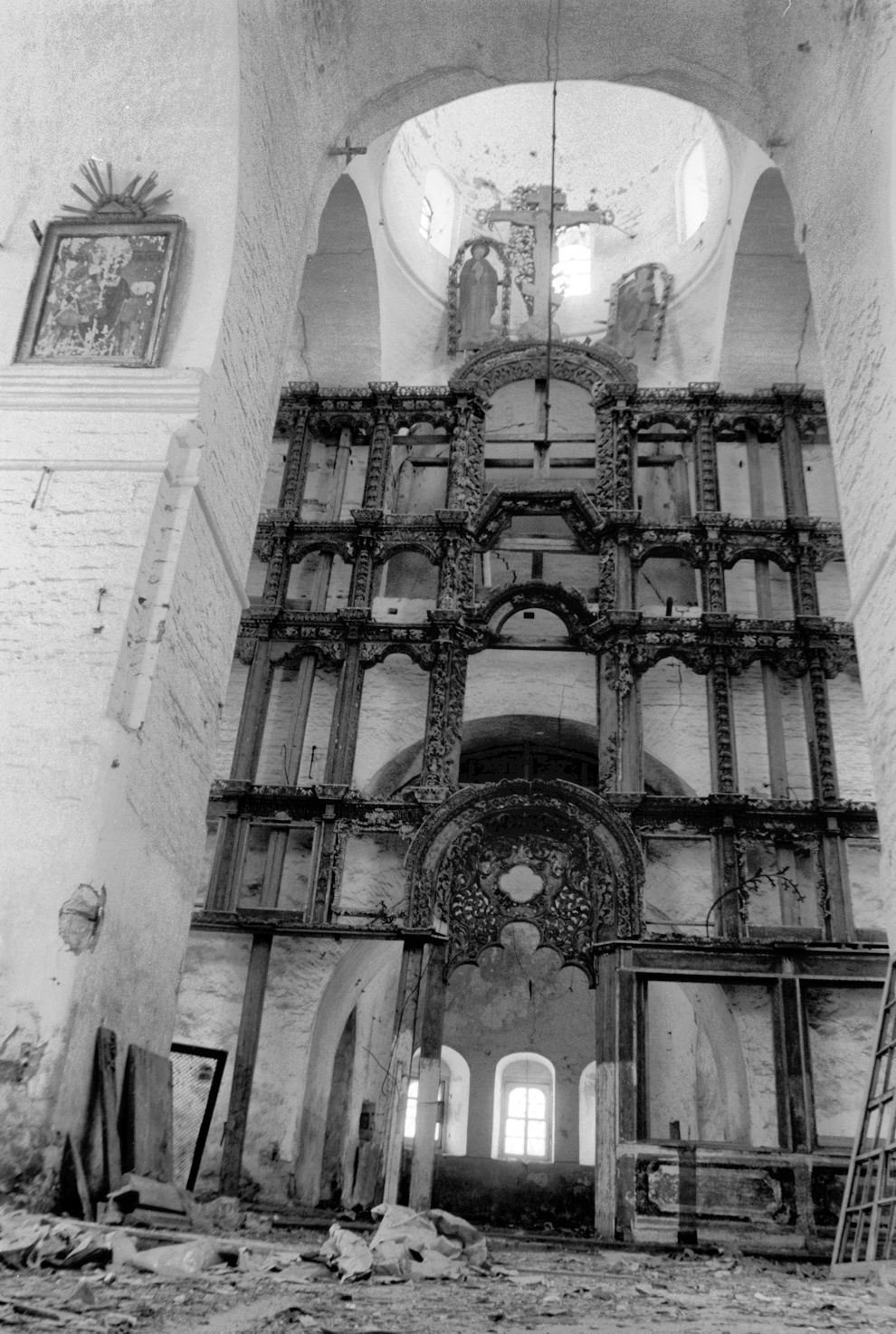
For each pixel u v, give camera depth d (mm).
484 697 14953
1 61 9703
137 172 9406
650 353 18062
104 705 7234
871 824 12562
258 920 12336
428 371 18281
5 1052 6273
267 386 10141
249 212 9547
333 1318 3916
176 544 8062
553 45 12328
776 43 11469
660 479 17109
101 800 6945
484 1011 22156
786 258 16250
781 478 15523
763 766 13633
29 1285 4234
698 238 18500
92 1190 6387
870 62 9484
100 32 9688
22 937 6578
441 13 11914
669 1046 18500
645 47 12273
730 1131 12297
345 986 13234
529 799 12219
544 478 15094
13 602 7672
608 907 11734
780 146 11812
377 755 14211
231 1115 11492
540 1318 4324
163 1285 4477
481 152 20656
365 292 17188
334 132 12094
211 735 8867
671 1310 4844
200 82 9562
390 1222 6215
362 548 14812
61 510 8008
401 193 18781
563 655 15109
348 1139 15281
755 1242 9953
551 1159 20906
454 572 14484
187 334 8781
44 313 8906
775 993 11289
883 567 8766
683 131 19828
